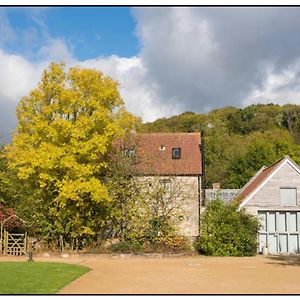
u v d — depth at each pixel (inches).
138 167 1322.6
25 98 1171.9
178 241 1256.8
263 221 1346.0
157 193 1286.9
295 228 1346.0
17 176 1205.7
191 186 1487.5
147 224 1263.5
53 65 1168.8
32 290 623.2
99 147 1122.7
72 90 1156.5
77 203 1152.8
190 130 3161.9
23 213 1266.0
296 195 1347.2
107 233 1275.8
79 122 1116.5
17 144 1143.6
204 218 1272.1
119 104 1201.4
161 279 765.3
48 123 1152.2
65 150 1126.4
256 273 846.5
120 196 1263.5
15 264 912.3
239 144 2869.1
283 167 1359.5
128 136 1299.2
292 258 1161.4
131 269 902.4
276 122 3363.7
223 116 3459.6
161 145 1625.2
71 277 753.0
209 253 1226.6
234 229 1235.9
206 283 721.0
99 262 1042.1
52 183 1156.5
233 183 2549.2
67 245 1227.2
